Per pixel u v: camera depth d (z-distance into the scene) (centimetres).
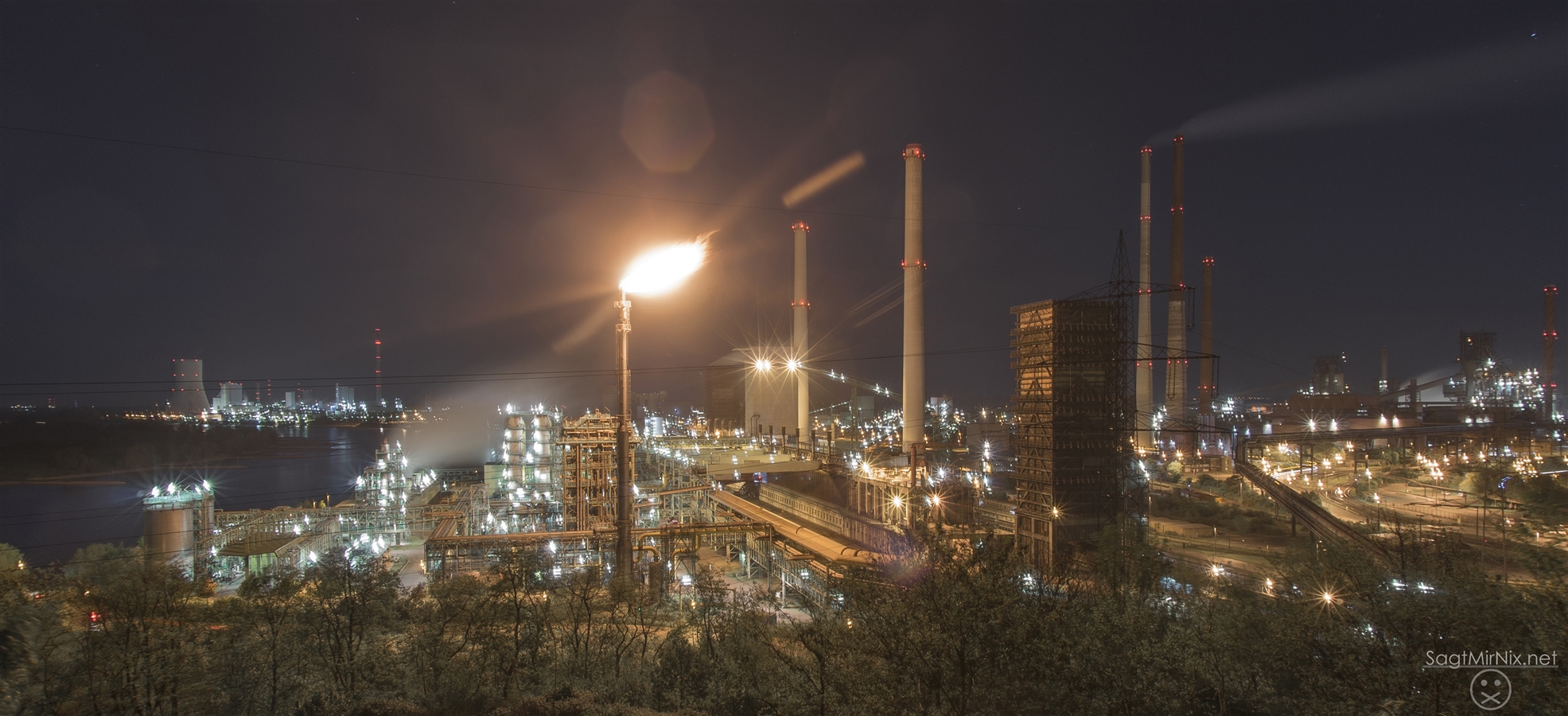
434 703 2877
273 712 2903
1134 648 2492
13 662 2681
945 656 2298
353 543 9412
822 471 13125
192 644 3136
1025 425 8525
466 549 6931
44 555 9812
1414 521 8044
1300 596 2803
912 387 13975
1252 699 2378
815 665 2667
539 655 3312
